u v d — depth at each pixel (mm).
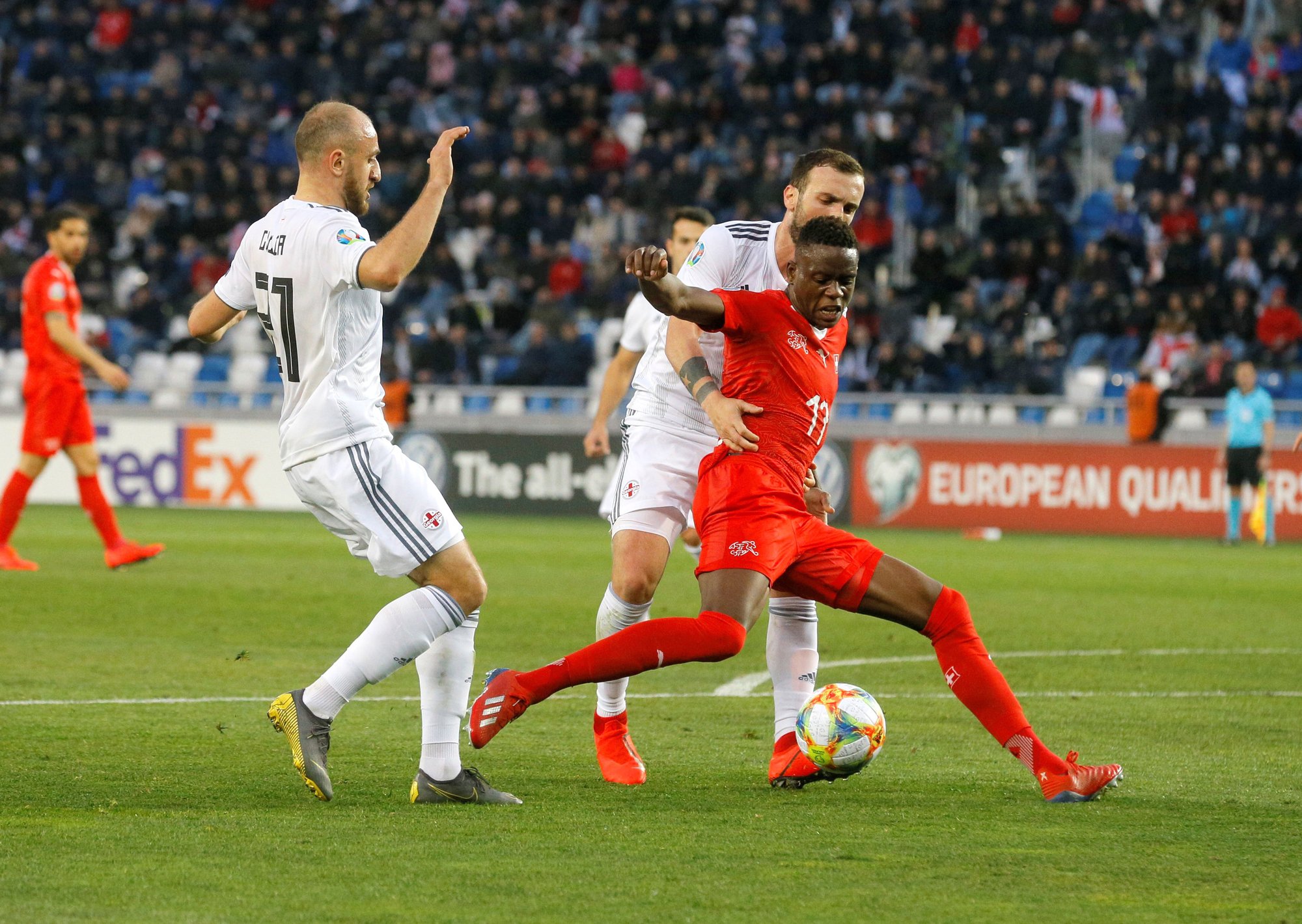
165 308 85750
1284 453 64938
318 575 42906
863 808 16453
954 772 18734
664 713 23406
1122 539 63531
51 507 70625
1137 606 39469
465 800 16438
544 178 88438
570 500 68938
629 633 16125
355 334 16484
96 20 105250
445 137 15961
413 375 78562
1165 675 27969
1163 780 18250
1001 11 91750
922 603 17312
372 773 18109
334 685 16266
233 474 71062
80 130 95875
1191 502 64938
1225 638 33344
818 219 16859
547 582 42688
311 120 16766
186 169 92688
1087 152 88875
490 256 85875
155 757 18859
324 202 16781
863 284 78812
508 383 77062
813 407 17219
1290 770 19062
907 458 67062
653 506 18750
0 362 84750
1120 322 76875
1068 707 24188
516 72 97375
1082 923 12023
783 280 18562
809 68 92188
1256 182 81938
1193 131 87000
